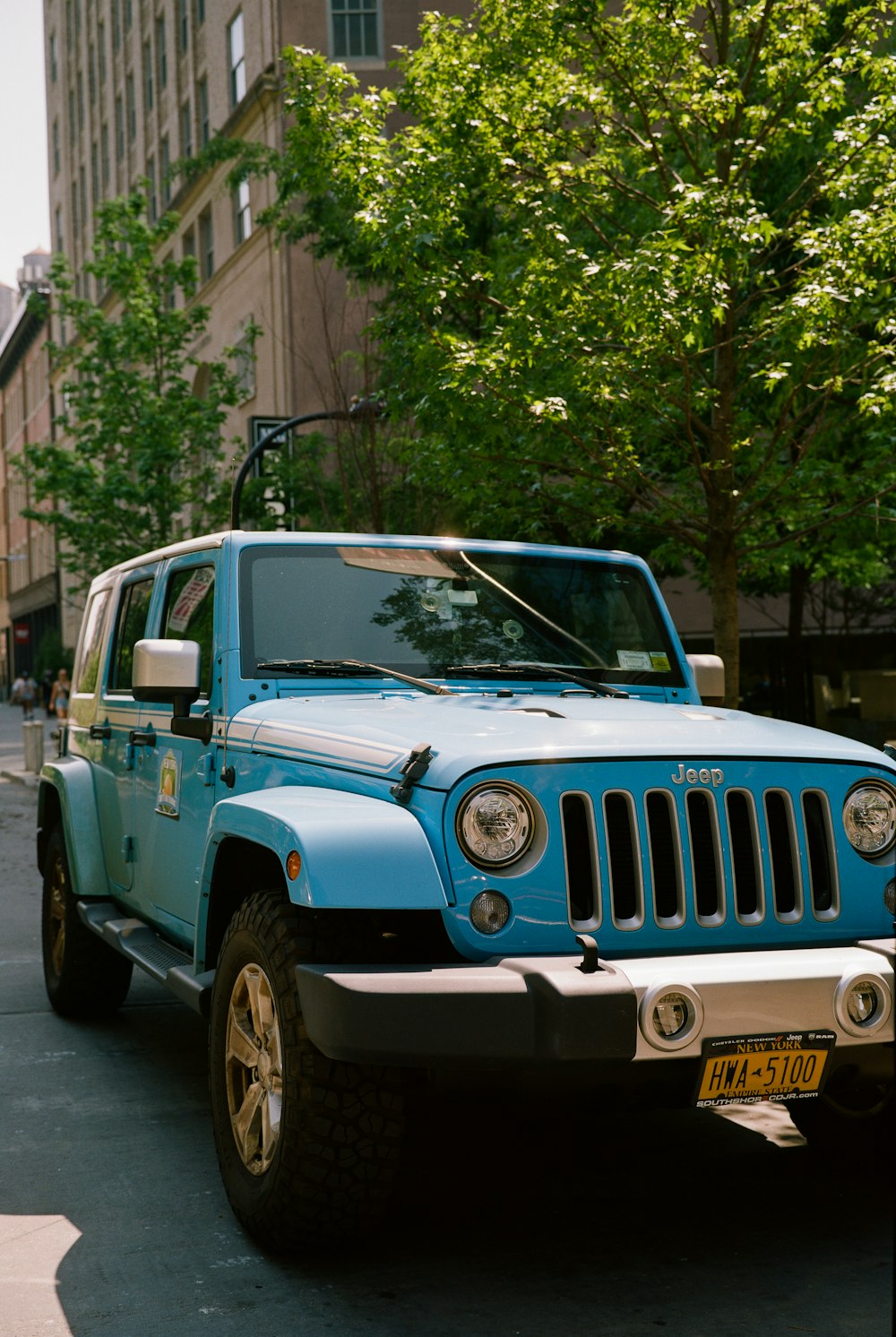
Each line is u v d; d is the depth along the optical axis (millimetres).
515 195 9508
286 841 3383
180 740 4918
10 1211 4043
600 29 9227
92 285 46688
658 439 9852
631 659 5059
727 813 3557
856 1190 4152
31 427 68562
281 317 26922
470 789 3357
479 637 4820
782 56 9266
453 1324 3223
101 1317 3289
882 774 3771
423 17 9961
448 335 8984
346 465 15328
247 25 29016
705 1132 4742
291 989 3414
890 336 9320
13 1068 5695
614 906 3418
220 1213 3998
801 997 3275
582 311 8406
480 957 3318
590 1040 3074
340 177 9305
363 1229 3510
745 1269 3547
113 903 6027
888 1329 3186
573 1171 4328
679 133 9344
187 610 5086
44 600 64688
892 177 8352
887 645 23078
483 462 9430
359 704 4234
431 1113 4906
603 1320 3246
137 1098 5250
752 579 16688
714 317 8094
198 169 23703
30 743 25062
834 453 10453
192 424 24562
